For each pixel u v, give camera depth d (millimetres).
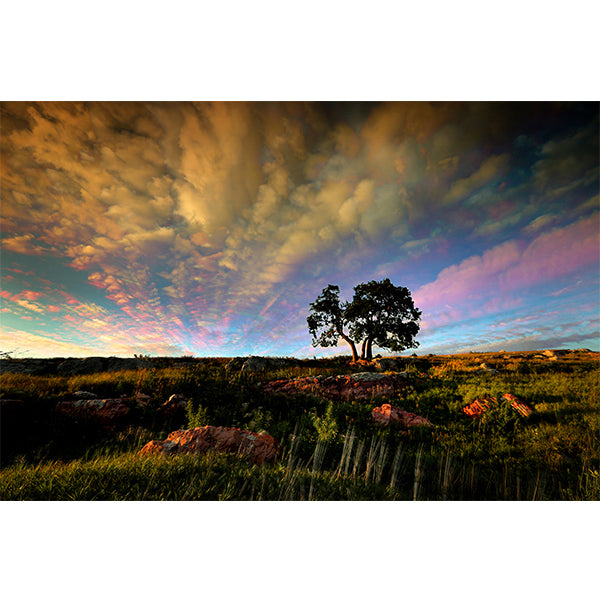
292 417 10125
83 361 22844
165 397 11367
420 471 5684
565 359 28172
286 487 4445
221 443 6375
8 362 22609
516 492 5059
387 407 10156
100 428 8844
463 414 9953
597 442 6594
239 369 22266
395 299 36188
